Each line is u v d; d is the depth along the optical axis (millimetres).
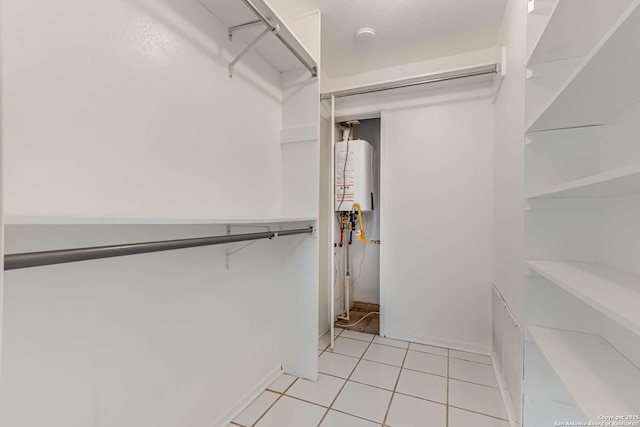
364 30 1984
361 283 3287
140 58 1017
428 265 2381
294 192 1848
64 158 812
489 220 2205
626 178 617
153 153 1062
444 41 2119
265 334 1751
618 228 1008
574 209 1177
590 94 857
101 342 915
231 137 1456
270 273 1806
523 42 1289
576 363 906
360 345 2342
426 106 2402
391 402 1582
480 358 2115
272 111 1797
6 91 707
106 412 928
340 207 2619
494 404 1564
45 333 785
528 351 1222
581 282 816
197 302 1273
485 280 2213
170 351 1146
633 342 901
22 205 732
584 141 1161
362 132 3277
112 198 930
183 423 1201
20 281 740
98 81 891
